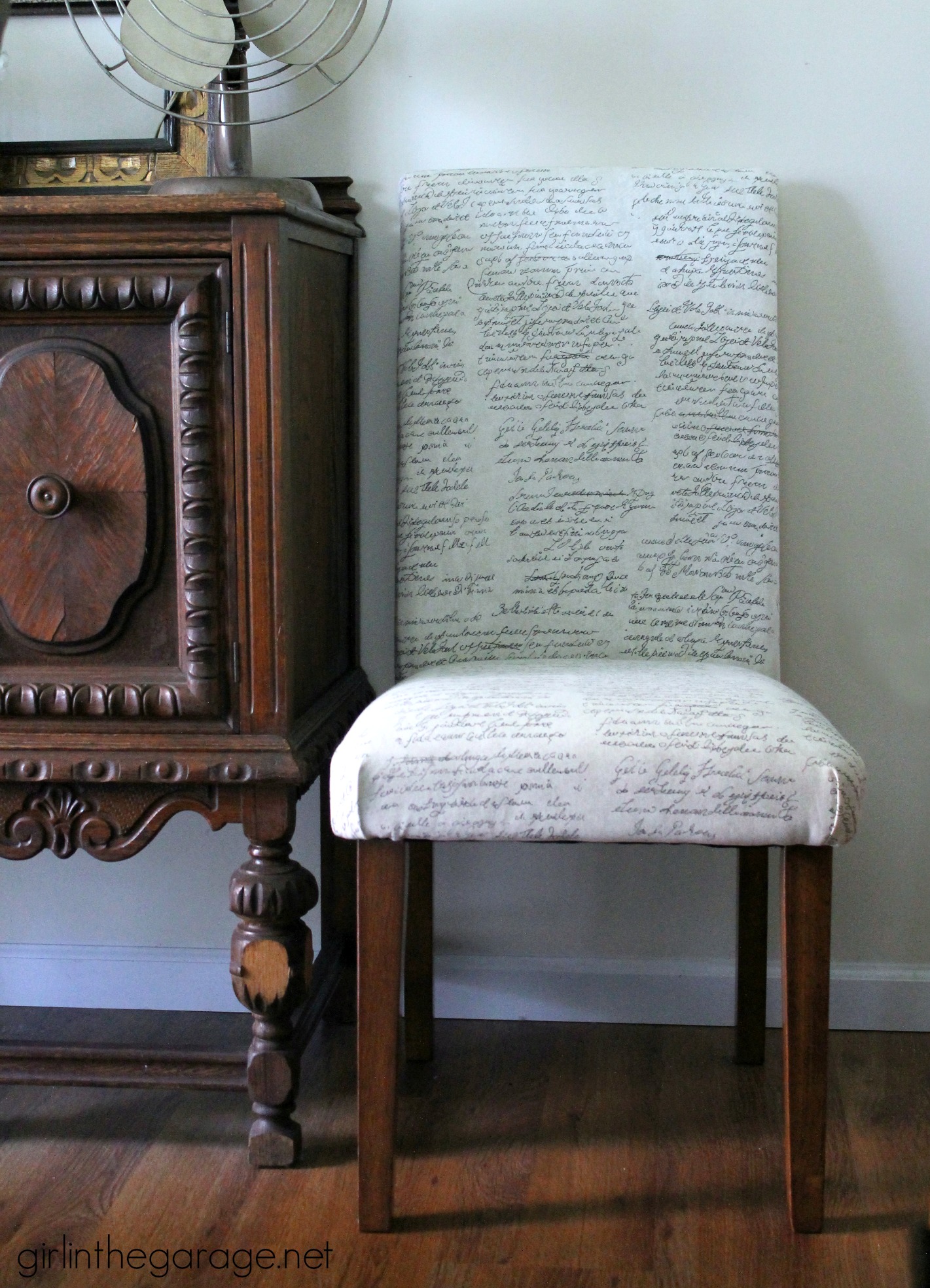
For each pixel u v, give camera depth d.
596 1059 1.63
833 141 1.58
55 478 1.26
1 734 1.32
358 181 1.63
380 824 1.18
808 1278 1.20
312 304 1.42
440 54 1.60
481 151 1.62
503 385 1.54
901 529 1.64
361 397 1.67
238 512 1.29
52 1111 1.52
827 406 1.62
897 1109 1.50
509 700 1.23
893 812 1.68
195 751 1.30
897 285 1.60
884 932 1.71
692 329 1.53
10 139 1.62
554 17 1.59
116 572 1.29
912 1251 1.20
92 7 1.58
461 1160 1.40
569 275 1.53
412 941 1.59
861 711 1.67
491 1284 1.19
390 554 1.70
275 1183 1.36
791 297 1.61
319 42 1.45
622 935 1.73
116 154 1.58
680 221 1.53
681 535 1.54
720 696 1.26
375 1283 1.19
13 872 1.77
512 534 1.54
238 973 1.33
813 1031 1.22
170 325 1.28
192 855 1.75
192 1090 1.46
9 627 1.32
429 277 1.54
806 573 1.66
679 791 1.16
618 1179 1.36
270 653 1.30
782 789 1.15
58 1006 1.78
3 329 1.29
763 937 1.57
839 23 1.56
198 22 1.38
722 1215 1.30
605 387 1.54
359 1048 1.24
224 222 1.25
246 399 1.27
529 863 1.72
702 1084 1.57
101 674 1.32
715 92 1.59
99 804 1.33
